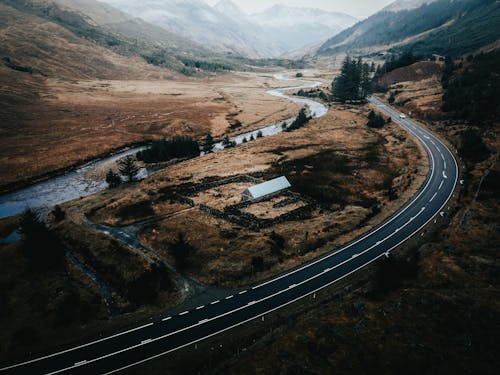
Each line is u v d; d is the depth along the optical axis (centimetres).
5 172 10175
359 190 8362
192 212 7306
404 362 3288
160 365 3672
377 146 11575
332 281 4888
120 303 4775
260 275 5128
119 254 5853
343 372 3262
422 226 6222
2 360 3869
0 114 14925
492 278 4266
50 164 10931
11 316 4625
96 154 12169
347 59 18475
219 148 13088
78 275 5444
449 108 13212
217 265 5319
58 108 17275
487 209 6047
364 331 3722
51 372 3672
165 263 5559
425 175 8600
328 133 13200
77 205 8150
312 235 6116
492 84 13188
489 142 9538
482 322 3581
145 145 13575
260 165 10175
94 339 4094
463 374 3092
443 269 4559
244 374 3369
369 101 18475
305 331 3856
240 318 4281
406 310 3941
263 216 6900
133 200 8056
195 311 4459
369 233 6178
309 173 9356
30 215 6028
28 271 5538
